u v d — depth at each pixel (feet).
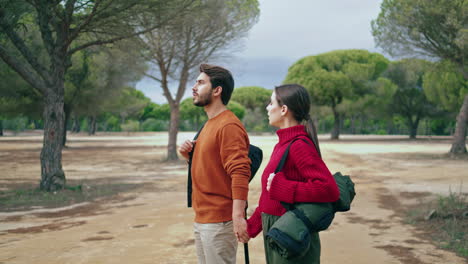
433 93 105.40
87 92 82.12
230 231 7.15
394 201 24.68
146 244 14.97
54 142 29.84
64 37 29.07
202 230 7.18
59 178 29.91
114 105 106.01
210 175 7.11
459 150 61.98
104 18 26.48
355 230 17.24
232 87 7.54
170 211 22.27
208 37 47.52
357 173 40.70
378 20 60.08
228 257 7.18
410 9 53.42
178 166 50.62
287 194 5.84
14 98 74.90
